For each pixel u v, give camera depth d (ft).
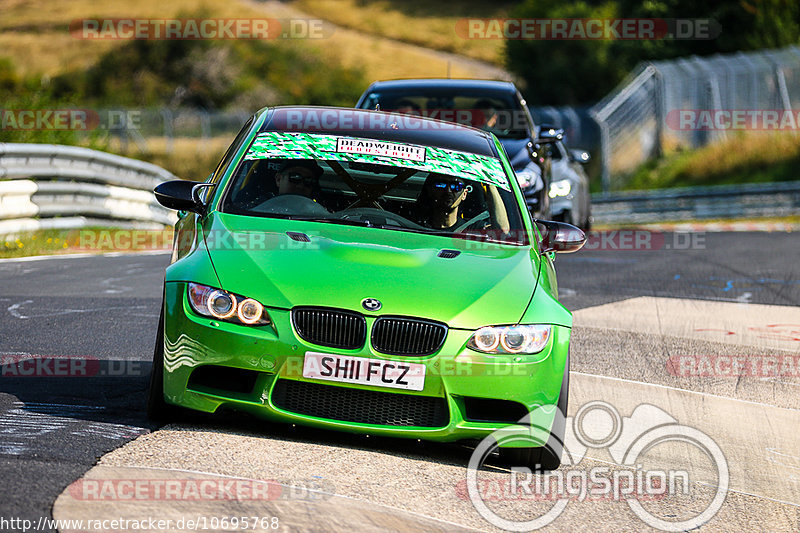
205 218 65.21
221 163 73.56
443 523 48.47
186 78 615.16
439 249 64.18
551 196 155.53
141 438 55.36
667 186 383.04
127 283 118.21
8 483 45.96
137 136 376.27
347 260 59.77
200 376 57.16
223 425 59.47
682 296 132.26
